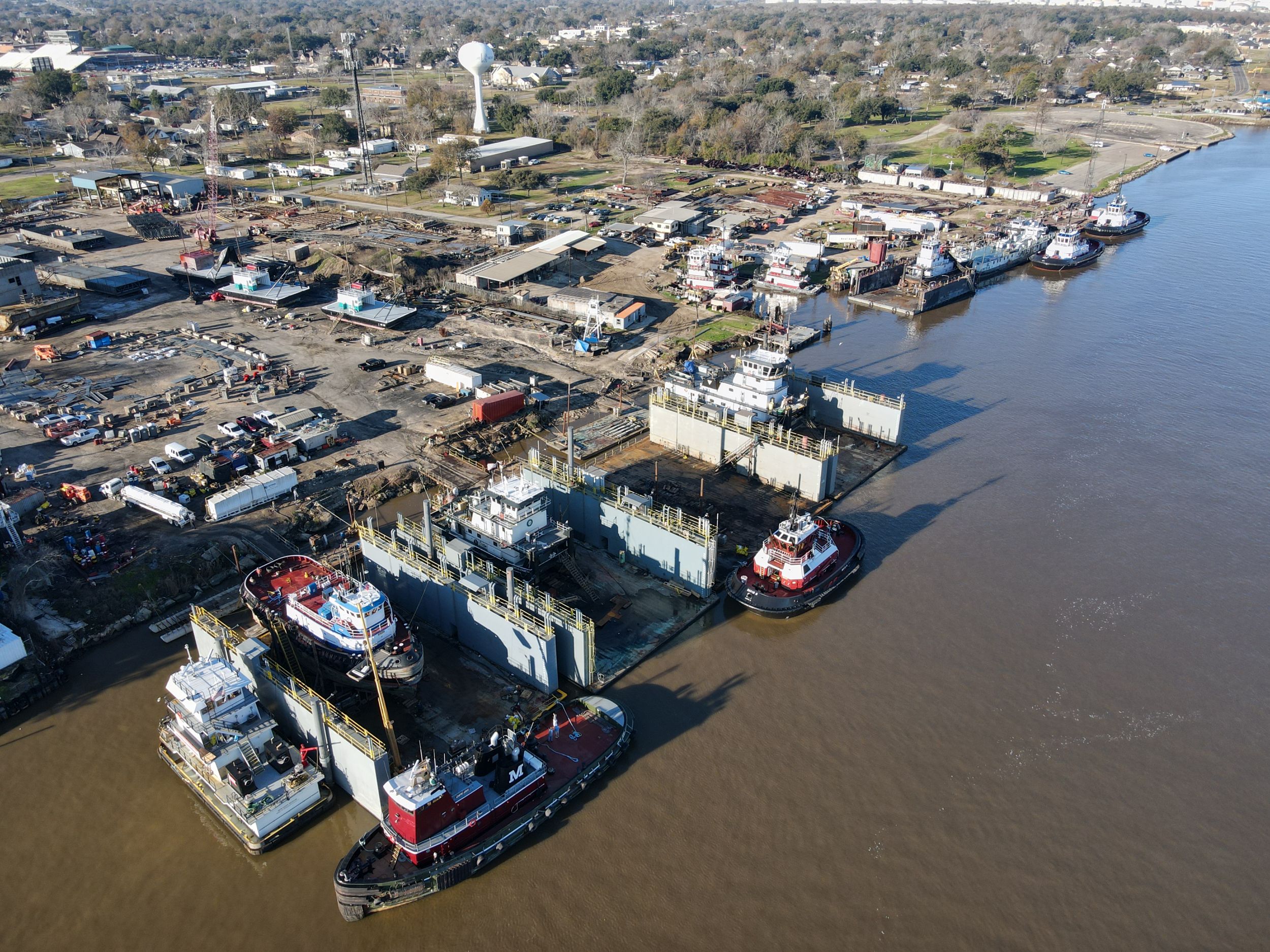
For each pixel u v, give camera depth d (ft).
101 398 398.42
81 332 483.92
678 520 297.12
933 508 341.21
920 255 577.02
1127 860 200.64
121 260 611.06
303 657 249.75
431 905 188.85
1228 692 250.98
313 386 419.54
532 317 516.73
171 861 198.49
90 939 181.37
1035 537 322.34
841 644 269.23
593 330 481.87
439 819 189.88
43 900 188.85
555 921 185.78
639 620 277.23
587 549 316.40
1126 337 508.94
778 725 237.86
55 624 260.62
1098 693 250.37
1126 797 216.95
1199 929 185.26
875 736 234.58
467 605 256.52
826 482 343.26
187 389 410.11
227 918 186.39
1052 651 265.95
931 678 255.50
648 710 241.55
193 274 554.87
